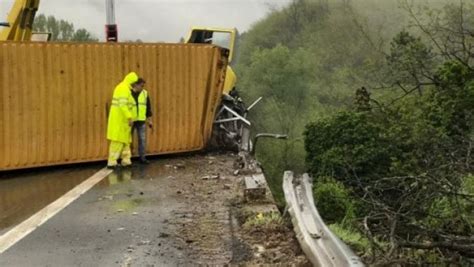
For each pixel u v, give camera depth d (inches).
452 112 586.2
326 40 2098.9
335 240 215.3
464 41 713.0
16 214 329.4
